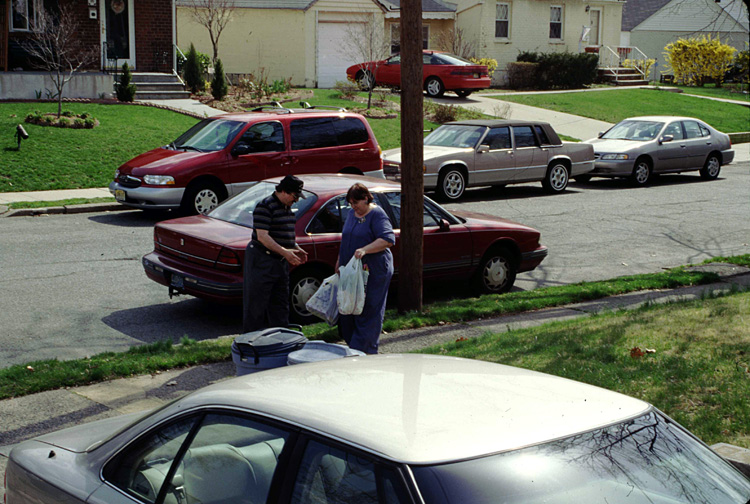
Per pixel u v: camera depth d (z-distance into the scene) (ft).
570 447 8.18
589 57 119.96
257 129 48.08
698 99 116.37
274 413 8.87
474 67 100.07
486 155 58.85
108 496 9.86
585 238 45.93
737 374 19.22
